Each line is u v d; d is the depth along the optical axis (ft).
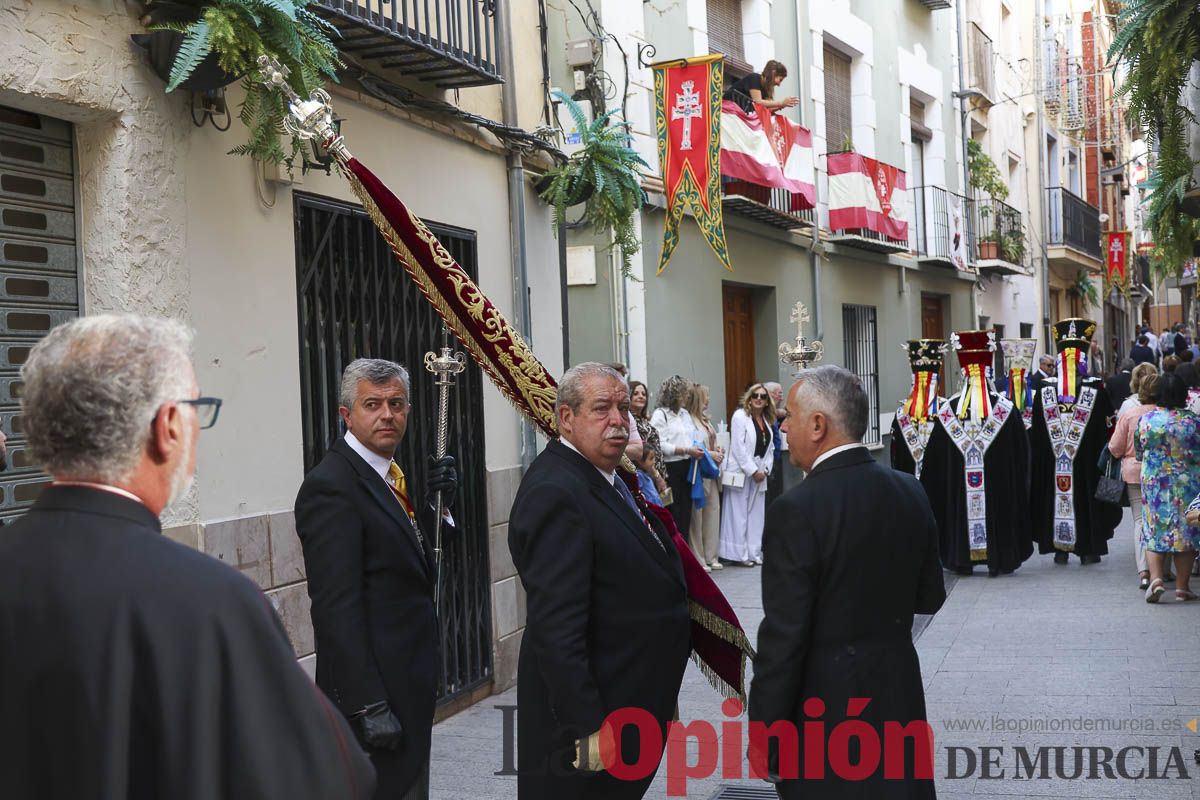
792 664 10.91
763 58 44.68
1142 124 23.45
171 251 15.42
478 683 22.71
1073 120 94.22
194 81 15.01
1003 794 16.37
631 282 36.27
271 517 17.29
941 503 36.81
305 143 16.61
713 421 40.96
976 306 71.77
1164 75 21.50
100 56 14.28
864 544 11.03
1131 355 83.71
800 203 46.06
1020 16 85.10
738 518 37.81
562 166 25.57
